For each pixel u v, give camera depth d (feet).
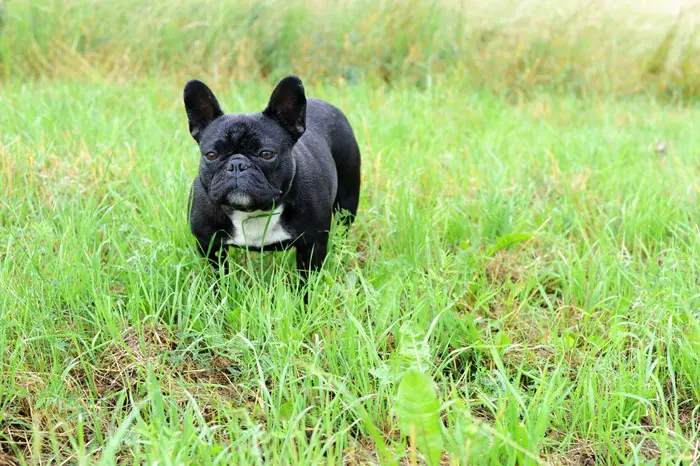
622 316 9.59
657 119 14.67
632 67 17.70
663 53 17.66
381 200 10.92
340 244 10.05
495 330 9.82
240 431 8.64
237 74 16.07
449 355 9.30
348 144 10.48
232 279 9.71
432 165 11.72
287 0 17.10
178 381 9.11
